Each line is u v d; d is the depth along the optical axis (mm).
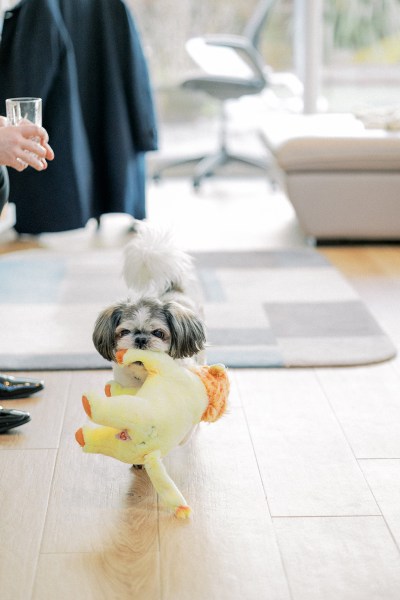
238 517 1761
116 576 1565
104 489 1877
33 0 3689
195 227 4438
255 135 5832
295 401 2330
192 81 5188
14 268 3631
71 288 3346
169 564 1603
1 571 1581
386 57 5543
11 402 2326
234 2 5559
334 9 5465
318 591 1521
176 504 1743
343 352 2662
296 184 3898
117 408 1723
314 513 1774
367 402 2322
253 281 3445
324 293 3277
